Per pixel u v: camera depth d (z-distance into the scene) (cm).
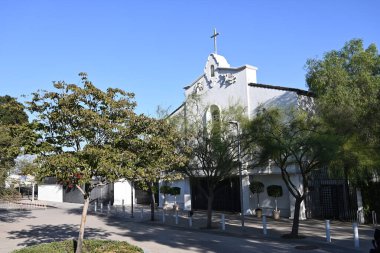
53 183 4991
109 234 2002
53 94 1185
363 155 1831
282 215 2603
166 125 1313
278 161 1877
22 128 1189
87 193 1238
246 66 2766
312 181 2539
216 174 2159
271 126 1786
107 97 1202
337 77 2227
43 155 1167
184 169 2125
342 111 1908
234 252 1434
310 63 2395
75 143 1223
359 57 2295
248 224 2302
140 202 4125
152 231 2117
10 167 2162
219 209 3103
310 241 1653
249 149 2042
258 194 2769
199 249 1502
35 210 3725
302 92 2462
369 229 2003
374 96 2144
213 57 3023
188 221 2503
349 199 2366
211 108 2803
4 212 3506
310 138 1664
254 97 2719
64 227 2356
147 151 1238
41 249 1262
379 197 2217
